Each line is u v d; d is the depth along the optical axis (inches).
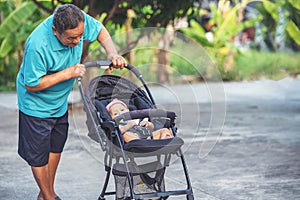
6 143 389.4
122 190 202.7
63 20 191.3
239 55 919.7
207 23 955.3
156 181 201.3
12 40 689.0
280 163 316.8
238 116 507.8
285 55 990.4
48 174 219.1
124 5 512.1
